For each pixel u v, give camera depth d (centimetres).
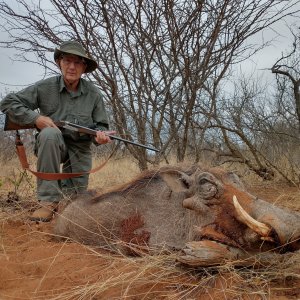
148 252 387
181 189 370
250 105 1045
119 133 657
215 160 863
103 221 433
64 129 577
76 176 554
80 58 570
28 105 570
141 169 664
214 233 332
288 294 302
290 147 879
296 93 810
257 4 596
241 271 326
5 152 1374
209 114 666
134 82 642
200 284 308
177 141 656
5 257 393
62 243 435
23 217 548
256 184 769
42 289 324
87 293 308
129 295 303
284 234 301
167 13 577
